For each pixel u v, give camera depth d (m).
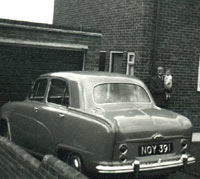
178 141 6.44
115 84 6.76
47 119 6.82
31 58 11.21
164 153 6.24
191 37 13.29
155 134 6.07
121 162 5.79
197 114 13.59
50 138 6.71
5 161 6.21
